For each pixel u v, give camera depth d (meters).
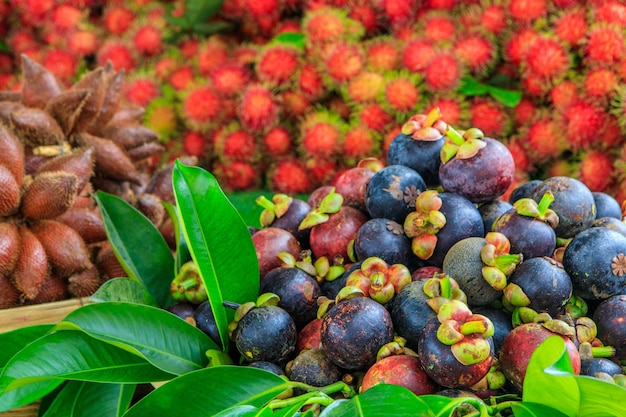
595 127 1.61
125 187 1.48
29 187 1.28
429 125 1.05
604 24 1.58
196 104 1.89
